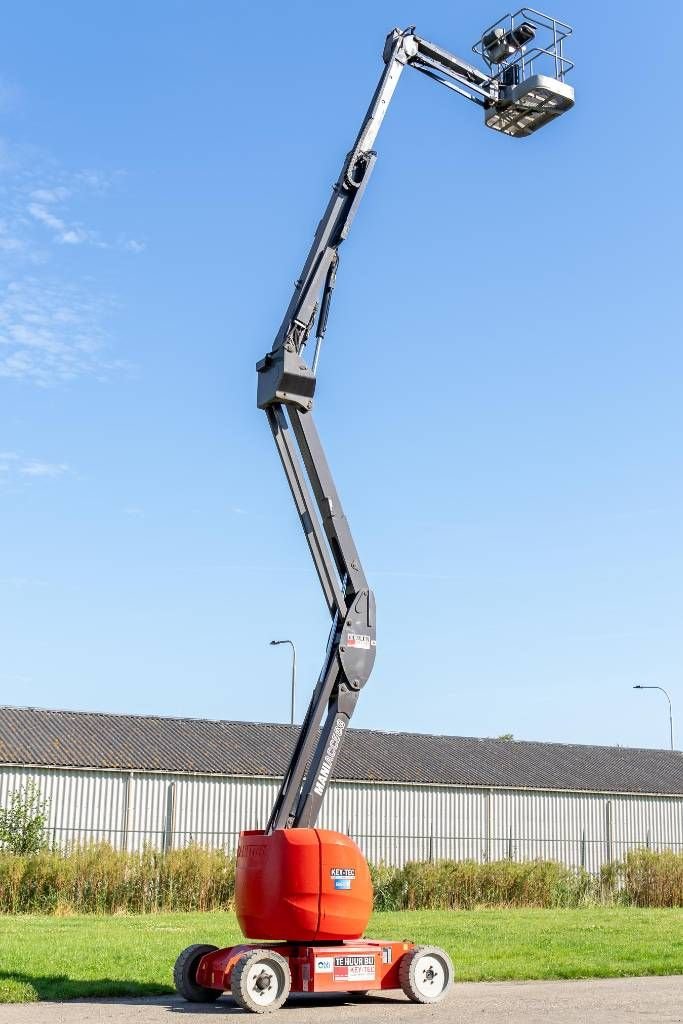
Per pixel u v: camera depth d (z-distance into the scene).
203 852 28.28
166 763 37.12
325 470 11.93
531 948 16.41
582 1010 10.74
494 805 42.94
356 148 12.48
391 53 12.98
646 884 32.38
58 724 39.06
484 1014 10.42
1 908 25.69
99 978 12.70
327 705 11.65
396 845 40.78
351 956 11.10
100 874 26.53
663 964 14.43
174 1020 9.94
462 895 30.39
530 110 13.66
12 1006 10.94
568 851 44.03
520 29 13.65
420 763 43.31
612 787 45.47
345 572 11.88
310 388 11.90
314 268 12.14
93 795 35.91
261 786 38.31
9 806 34.62
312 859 11.02
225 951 11.27
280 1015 10.30
